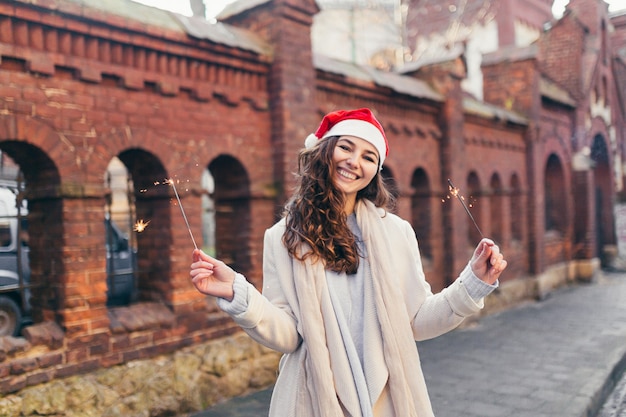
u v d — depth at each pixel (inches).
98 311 167.9
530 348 283.9
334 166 67.8
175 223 190.7
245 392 206.5
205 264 59.1
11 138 148.4
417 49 790.5
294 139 223.8
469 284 63.3
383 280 65.0
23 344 151.5
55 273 164.6
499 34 734.5
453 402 202.1
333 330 62.8
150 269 197.2
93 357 166.1
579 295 475.5
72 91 162.1
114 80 172.9
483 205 393.4
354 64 283.9
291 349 65.0
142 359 178.5
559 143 528.7
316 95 250.2
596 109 602.9
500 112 415.8
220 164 222.2
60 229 162.2
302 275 64.6
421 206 337.4
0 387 144.4
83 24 161.5
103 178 169.3
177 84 189.0
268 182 222.7
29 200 169.5
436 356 270.8
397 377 62.1
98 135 168.1
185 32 186.2
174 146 189.3
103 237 169.9
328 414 60.1
